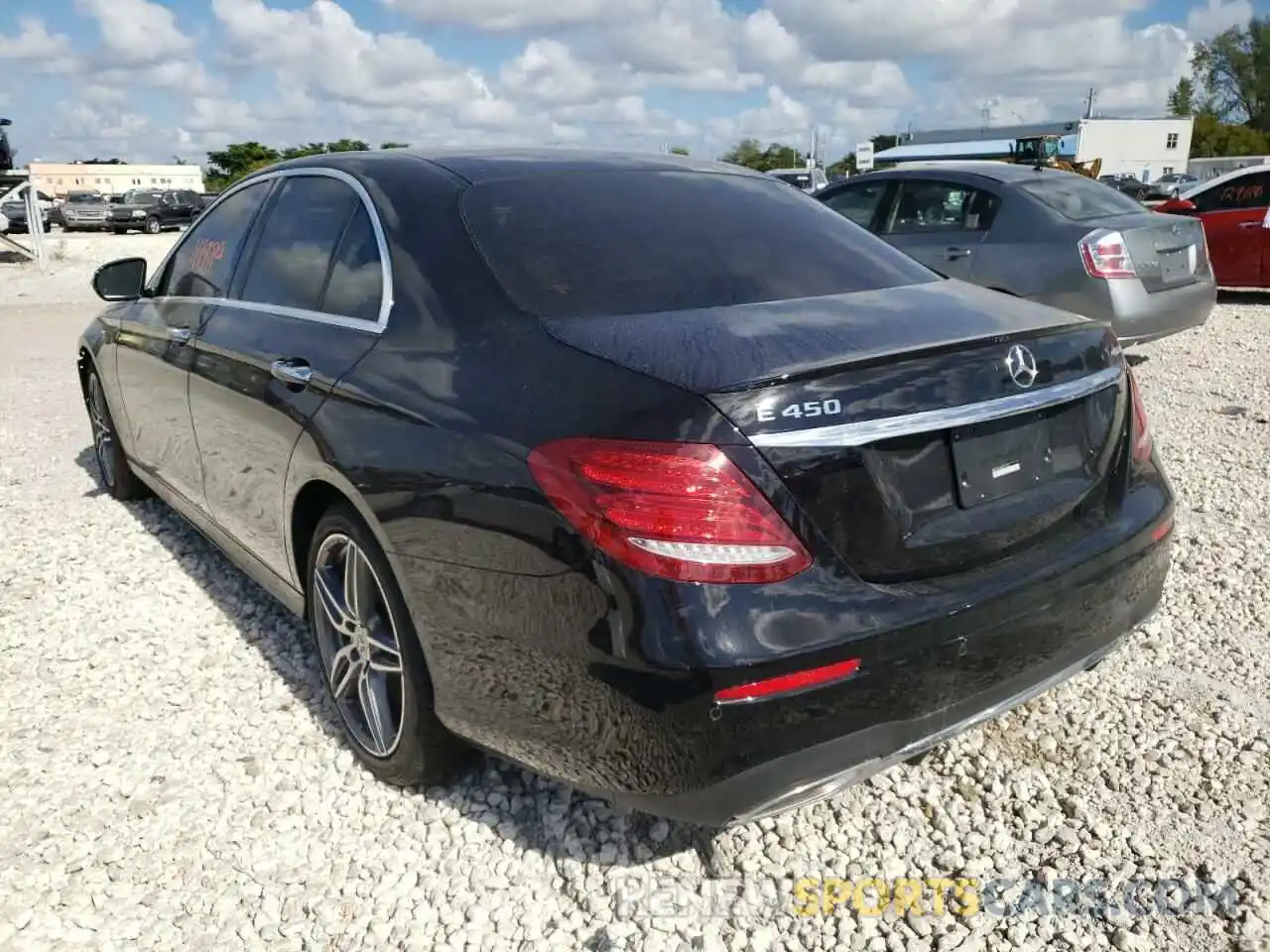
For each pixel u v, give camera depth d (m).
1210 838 2.61
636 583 2.00
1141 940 2.29
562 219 2.81
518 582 2.20
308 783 2.89
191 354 3.70
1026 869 2.53
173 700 3.32
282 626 3.82
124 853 2.62
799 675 2.01
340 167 3.26
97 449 5.36
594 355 2.24
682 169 3.35
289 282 3.29
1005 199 7.50
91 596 4.12
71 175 81.25
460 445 2.31
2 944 2.31
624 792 2.15
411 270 2.73
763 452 2.02
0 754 3.04
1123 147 66.31
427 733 2.65
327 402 2.76
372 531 2.57
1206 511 4.89
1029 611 2.29
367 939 2.35
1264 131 91.12
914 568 2.18
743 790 2.03
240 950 2.32
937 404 2.18
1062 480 2.48
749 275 2.72
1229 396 7.28
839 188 8.69
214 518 3.80
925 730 2.20
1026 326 2.48
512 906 2.44
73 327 12.78
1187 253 7.37
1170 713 3.14
